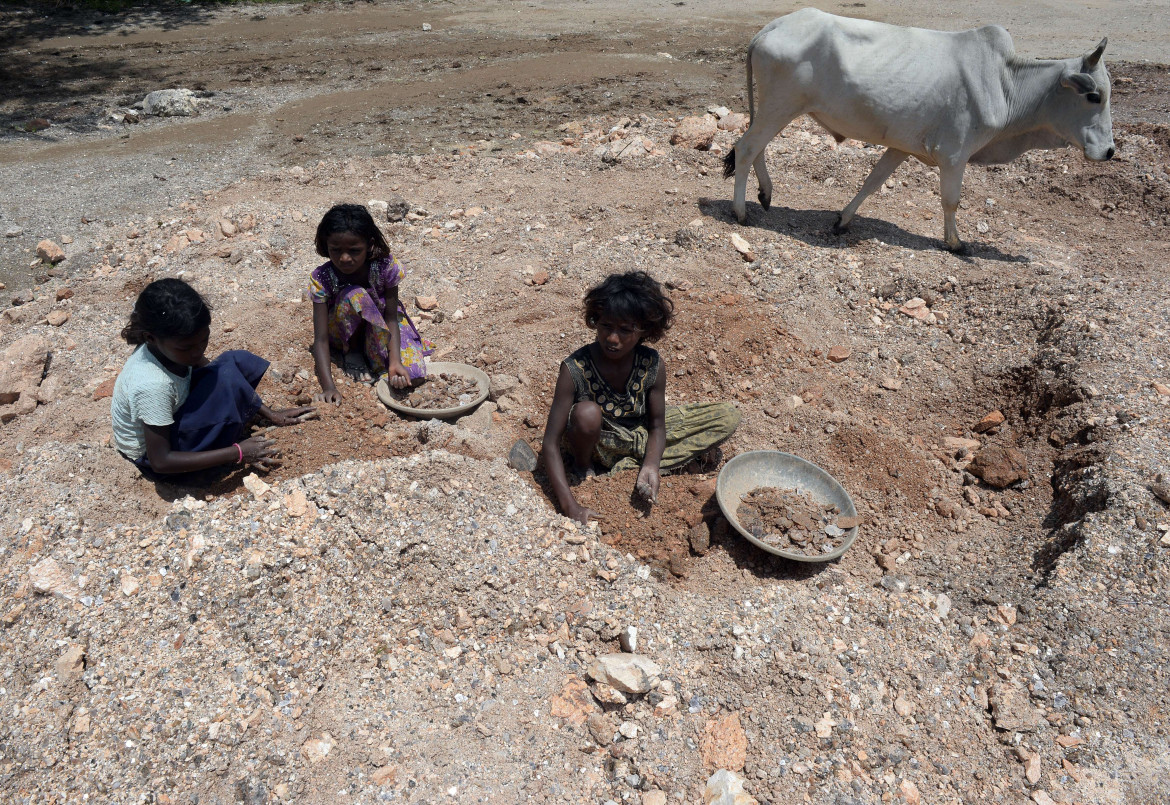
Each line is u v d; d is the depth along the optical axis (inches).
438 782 106.8
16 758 105.9
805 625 129.3
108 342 204.4
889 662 125.0
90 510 138.9
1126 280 224.8
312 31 577.6
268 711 112.9
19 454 169.6
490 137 363.6
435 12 630.5
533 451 163.9
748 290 221.3
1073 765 112.8
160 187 315.6
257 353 191.0
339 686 118.2
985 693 122.0
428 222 263.4
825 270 228.4
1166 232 274.7
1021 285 218.8
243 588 124.6
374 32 573.0
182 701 111.6
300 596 126.5
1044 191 307.6
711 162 307.1
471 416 174.4
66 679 113.3
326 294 176.6
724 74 461.4
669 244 239.8
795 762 111.9
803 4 633.6
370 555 132.4
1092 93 222.7
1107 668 122.5
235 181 312.5
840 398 188.5
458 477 145.9
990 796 110.3
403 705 116.4
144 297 135.5
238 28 586.6
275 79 468.1
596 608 129.9
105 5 633.6
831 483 154.4
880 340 208.1
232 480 153.8
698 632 128.1
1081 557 136.6
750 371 194.4
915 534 151.9
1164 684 120.3
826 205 280.5
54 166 340.8
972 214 285.1
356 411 170.7
